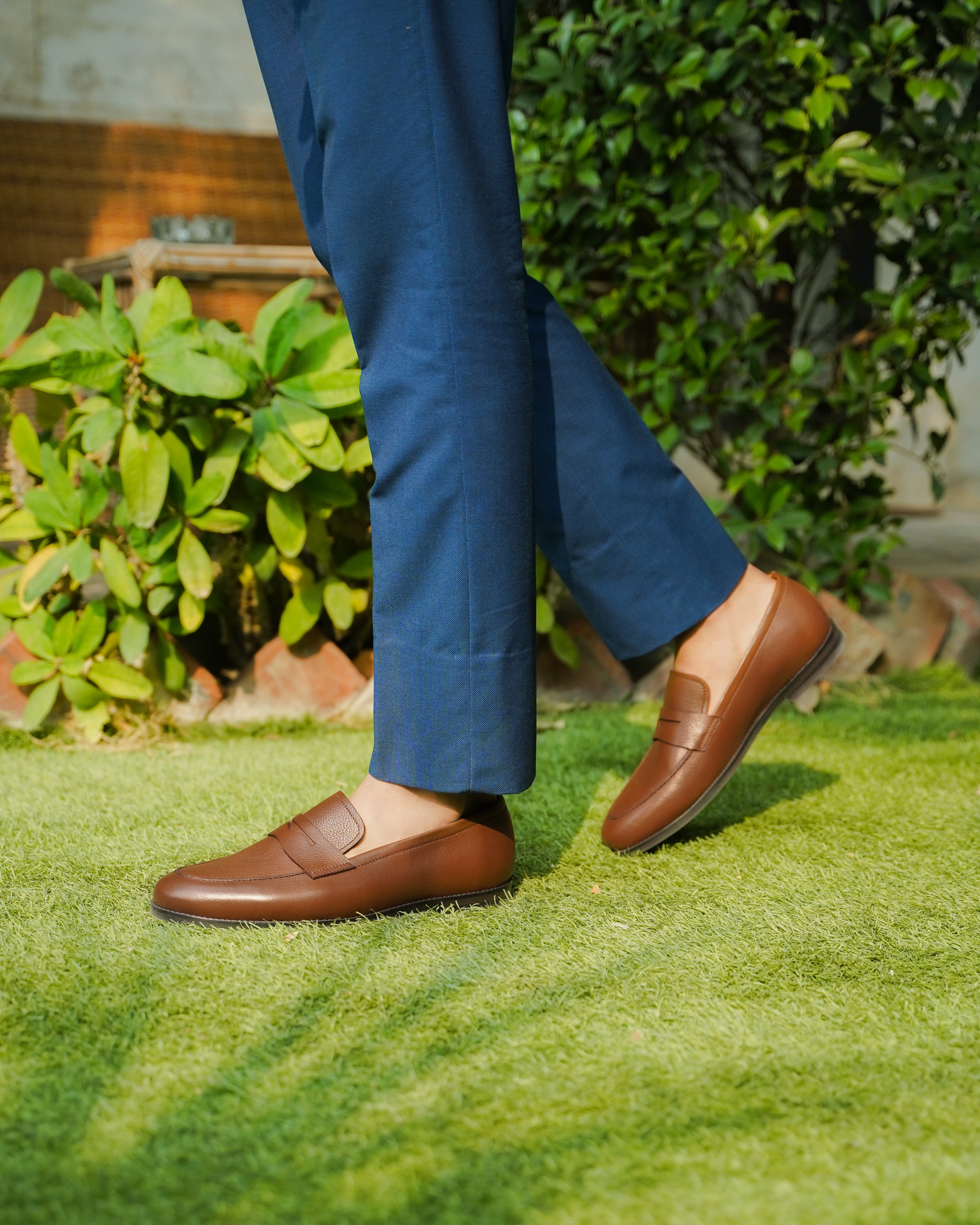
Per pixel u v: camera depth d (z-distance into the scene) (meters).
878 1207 0.56
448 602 0.92
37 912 0.97
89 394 1.93
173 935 0.92
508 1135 0.63
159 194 3.56
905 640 2.21
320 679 1.80
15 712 1.71
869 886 1.04
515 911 0.99
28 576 1.62
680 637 1.15
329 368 1.61
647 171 1.94
